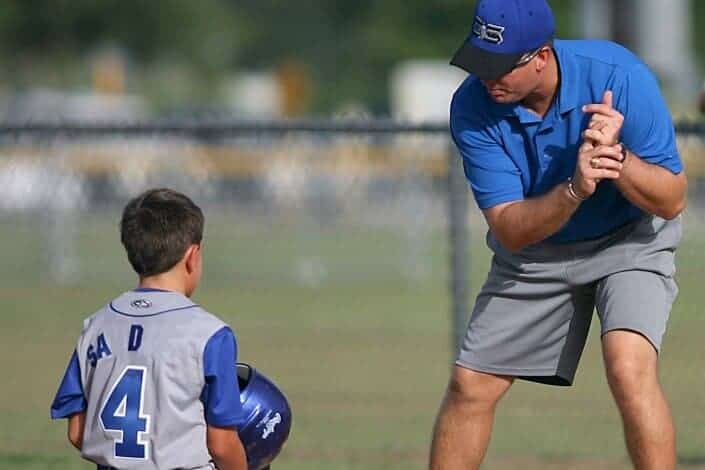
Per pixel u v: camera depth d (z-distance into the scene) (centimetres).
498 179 2106
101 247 6619
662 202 2033
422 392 3766
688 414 3188
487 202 2109
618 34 7200
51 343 4822
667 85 7125
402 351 4538
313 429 3262
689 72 7306
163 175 6512
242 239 6838
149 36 18225
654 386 2047
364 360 4362
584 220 2123
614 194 2106
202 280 6681
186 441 1781
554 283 2170
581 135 2070
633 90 2045
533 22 1997
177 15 18675
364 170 7019
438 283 6806
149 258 1856
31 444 3138
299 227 6950
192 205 1906
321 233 6994
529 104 2088
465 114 2125
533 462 2934
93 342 1830
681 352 3516
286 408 1969
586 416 3375
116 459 1788
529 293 2191
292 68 16962
